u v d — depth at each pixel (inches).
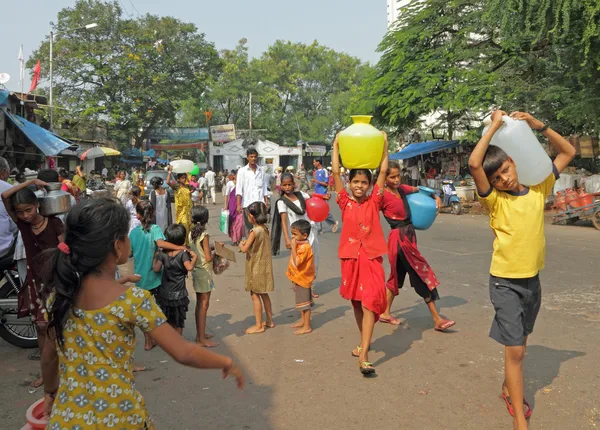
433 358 187.0
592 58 559.5
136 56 1441.9
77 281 81.0
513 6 536.7
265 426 140.7
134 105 1454.2
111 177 1334.9
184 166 485.7
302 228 216.2
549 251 396.8
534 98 733.9
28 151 786.2
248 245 217.8
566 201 559.8
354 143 176.4
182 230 201.9
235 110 2241.6
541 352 189.8
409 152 933.2
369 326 173.8
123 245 85.4
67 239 82.2
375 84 786.8
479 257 380.8
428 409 148.4
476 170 133.0
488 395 156.6
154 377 176.1
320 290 296.4
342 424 140.9
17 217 159.6
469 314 239.6
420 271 214.2
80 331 80.8
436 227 577.6
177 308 204.1
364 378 171.0
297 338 213.5
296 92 2423.7
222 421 144.3
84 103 1386.6
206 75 1636.3
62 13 1459.2
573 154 142.5
